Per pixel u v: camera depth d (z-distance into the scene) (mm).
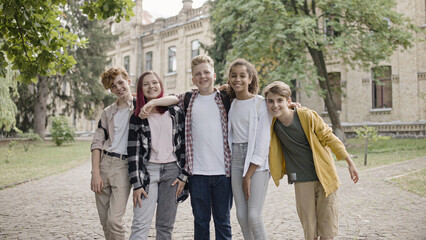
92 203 5977
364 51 14141
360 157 11656
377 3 13195
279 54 13461
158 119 3053
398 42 14188
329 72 19734
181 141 3105
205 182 3023
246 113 2961
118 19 4289
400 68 17359
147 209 2932
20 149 17922
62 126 21016
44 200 6242
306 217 2920
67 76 24547
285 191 6832
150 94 3037
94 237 4090
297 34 12406
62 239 4012
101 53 26297
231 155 3018
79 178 8875
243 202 2971
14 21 4195
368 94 18375
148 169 2984
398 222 4410
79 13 25016
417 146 13156
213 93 3170
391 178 7500
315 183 2926
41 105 24156
